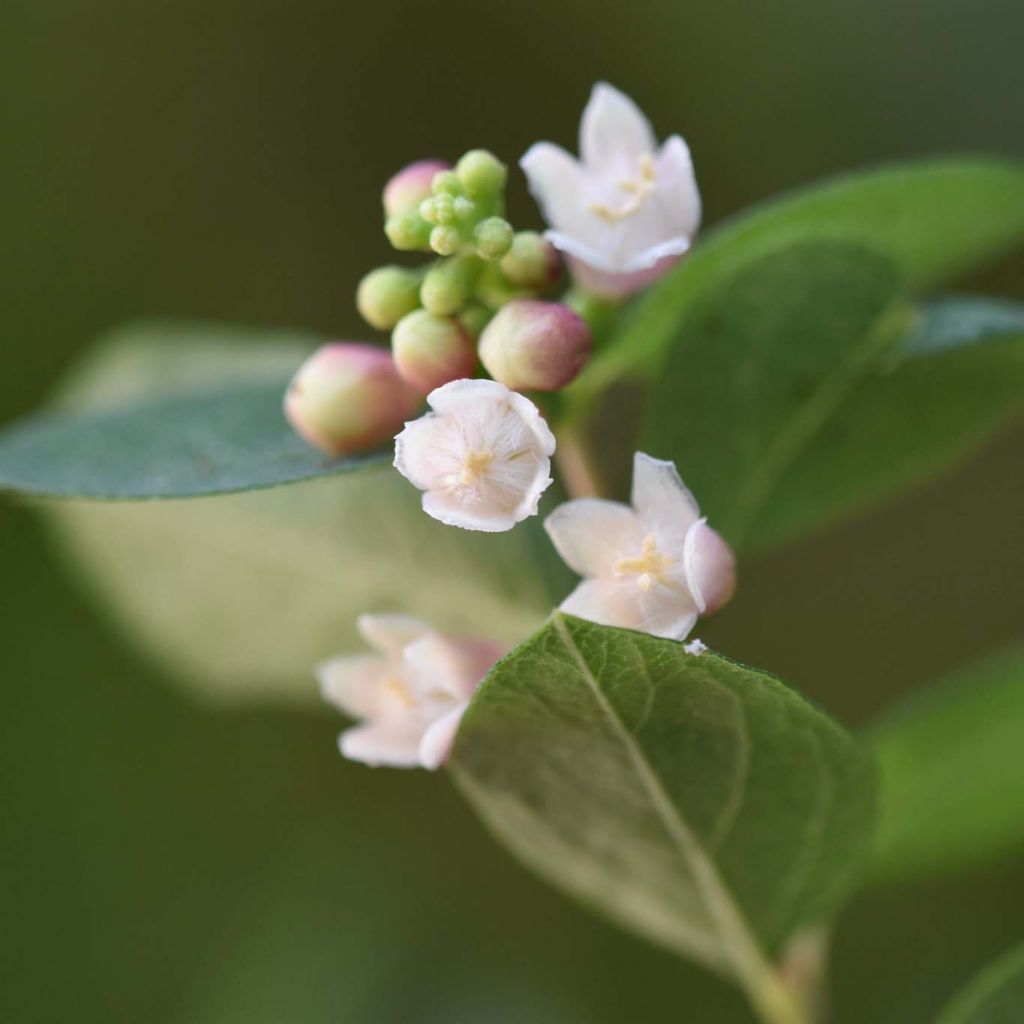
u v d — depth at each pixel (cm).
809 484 22
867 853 21
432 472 20
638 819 21
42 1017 25
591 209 21
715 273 21
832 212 22
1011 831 23
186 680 24
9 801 26
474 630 23
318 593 23
